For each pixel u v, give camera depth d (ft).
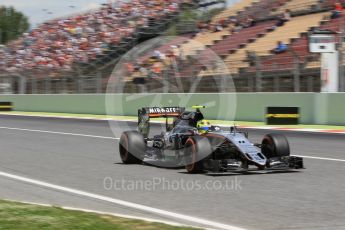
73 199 58.29
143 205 54.24
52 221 45.29
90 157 98.37
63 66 303.48
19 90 300.81
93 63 298.97
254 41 254.06
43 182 70.59
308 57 191.93
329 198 56.59
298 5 273.75
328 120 156.15
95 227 42.96
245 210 51.11
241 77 195.62
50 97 273.95
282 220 46.83
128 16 329.11
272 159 71.61
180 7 325.42
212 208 52.21
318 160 88.38
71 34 342.03
